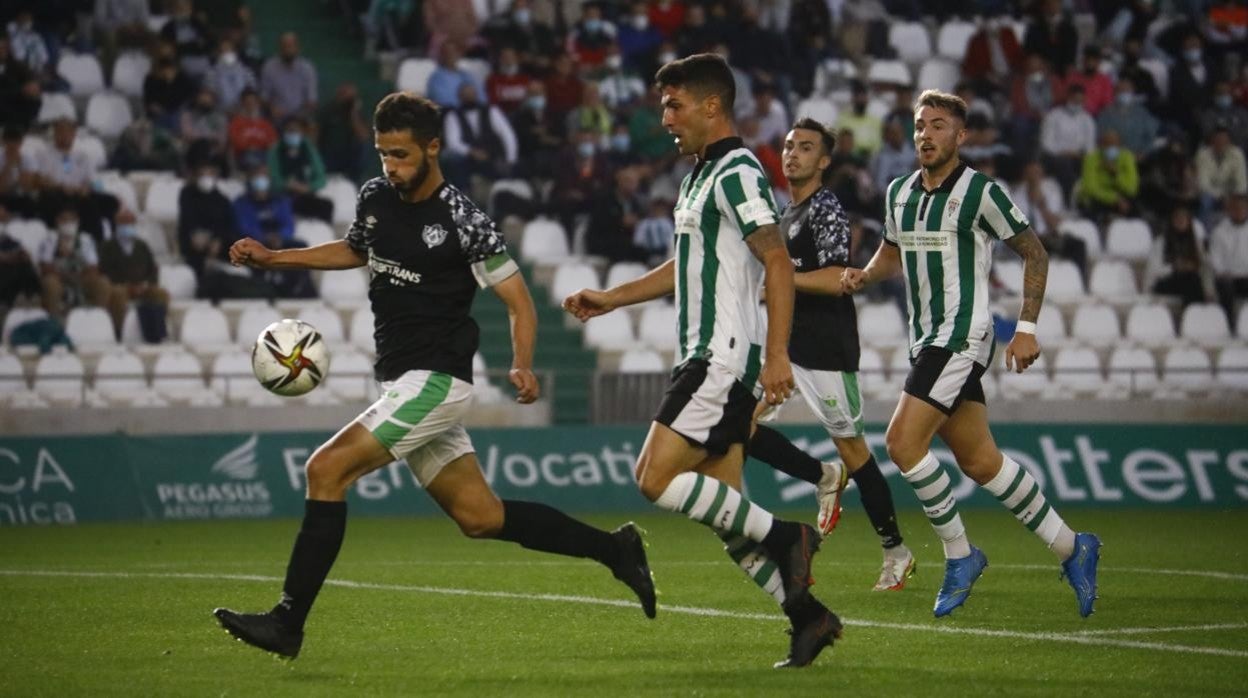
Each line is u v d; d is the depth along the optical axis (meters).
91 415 55.59
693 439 20.98
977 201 27.44
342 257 23.22
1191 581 33.47
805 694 19.66
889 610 28.55
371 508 55.34
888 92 75.50
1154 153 73.56
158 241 64.31
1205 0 80.50
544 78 69.38
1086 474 57.88
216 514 54.47
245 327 61.34
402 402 21.69
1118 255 72.44
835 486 34.38
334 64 73.31
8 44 65.12
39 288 58.69
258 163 63.97
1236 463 58.47
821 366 32.25
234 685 20.52
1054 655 23.03
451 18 72.25
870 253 65.31
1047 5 76.44
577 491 56.53
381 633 25.62
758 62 72.62
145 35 69.69
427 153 21.70
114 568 37.16
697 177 21.47
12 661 22.66
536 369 63.59
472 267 22.19
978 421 28.06
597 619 27.42
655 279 24.25
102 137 67.19
